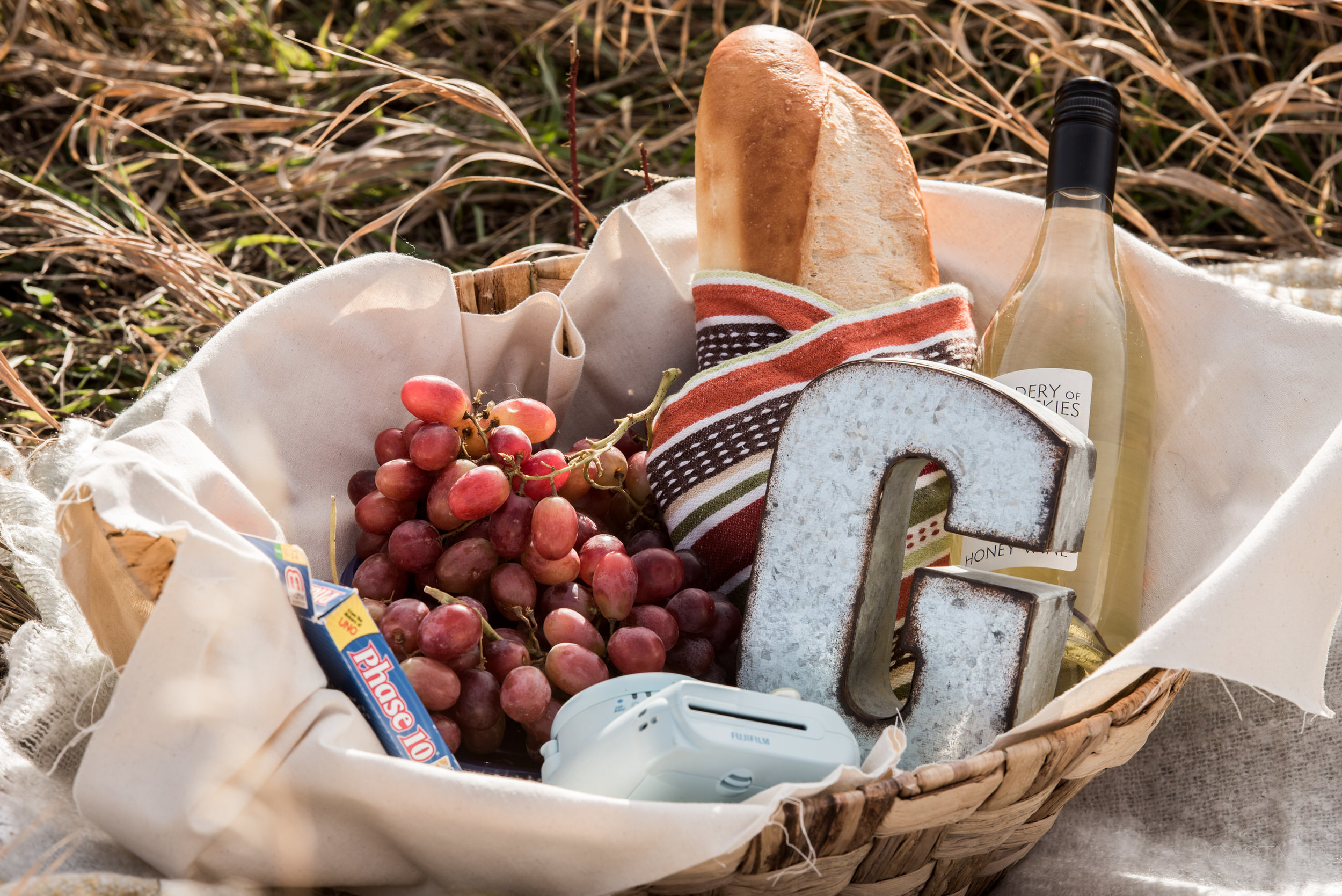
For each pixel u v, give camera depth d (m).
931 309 1.03
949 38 2.17
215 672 0.67
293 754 0.66
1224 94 2.11
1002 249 1.24
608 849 0.64
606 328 1.21
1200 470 1.05
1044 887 0.93
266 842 0.66
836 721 0.75
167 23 2.48
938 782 0.66
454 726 0.83
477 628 0.84
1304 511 0.77
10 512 0.99
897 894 0.77
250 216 2.03
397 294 1.06
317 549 1.02
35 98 2.23
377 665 0.74
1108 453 1.06
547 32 2.47
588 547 0.96
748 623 0.90
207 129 1.91
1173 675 0.81
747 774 0.71
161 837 0.65
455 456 0.96
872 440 0.85
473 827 0.64
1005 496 0.79
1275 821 0.97
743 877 0.67
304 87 2.38
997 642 0.80
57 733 0.80
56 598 0.91
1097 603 1.05
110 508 0.69
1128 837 1.00
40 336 1.70
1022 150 2.08
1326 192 1.78
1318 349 0.98
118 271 1.84
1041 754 0.71
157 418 0.95
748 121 1.08
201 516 0.73
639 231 1.18
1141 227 1.73
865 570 0.86
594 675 0.85
